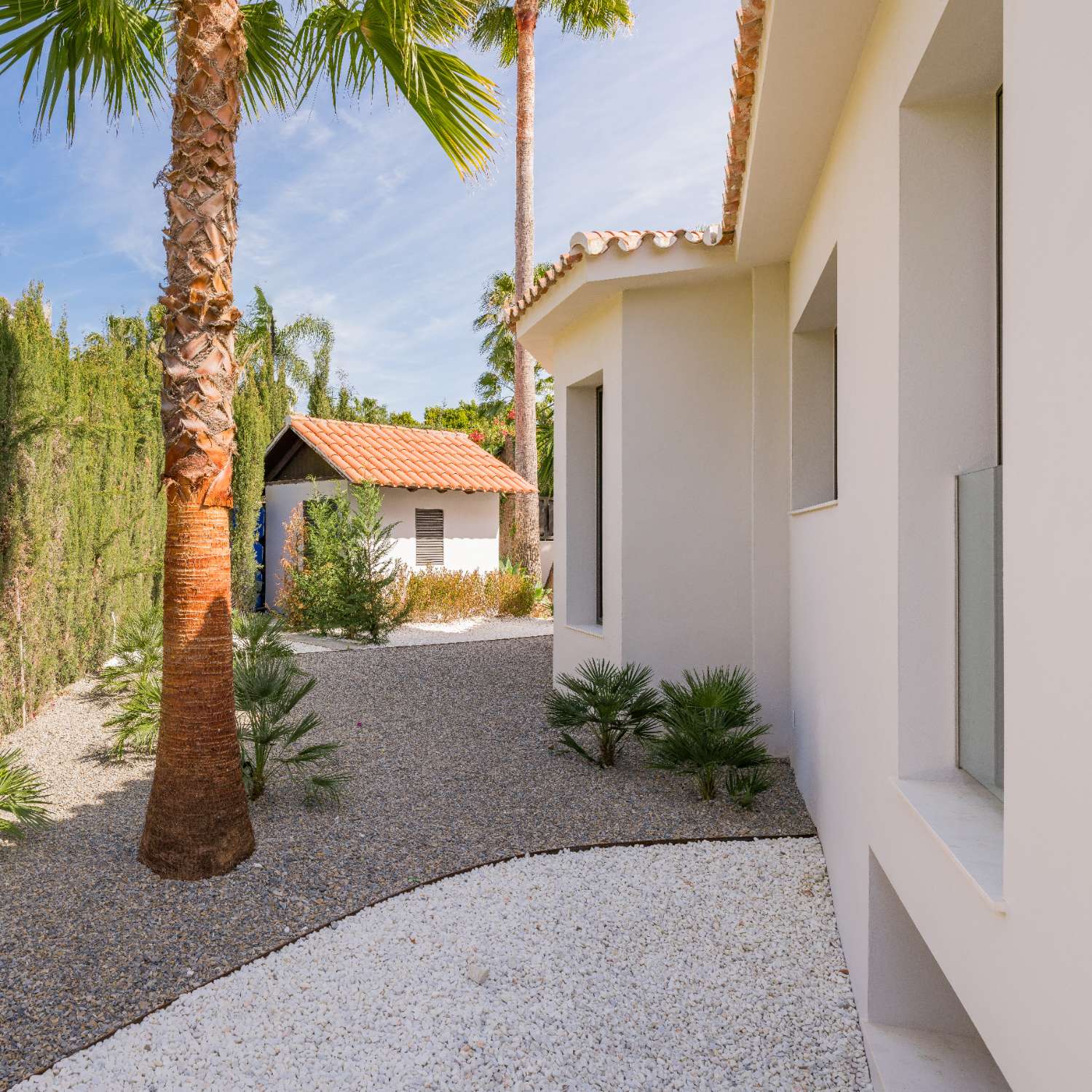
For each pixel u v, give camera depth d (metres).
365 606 13.25
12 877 4.36
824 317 5.92
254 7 6.08
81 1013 3.15
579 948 3.67
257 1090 2.71
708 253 6.73
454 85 5.99
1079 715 1.43
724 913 4.02
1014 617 1.74
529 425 18.28
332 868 4.51
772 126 4.24
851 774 3.62
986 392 2.79
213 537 4.49
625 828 5.15
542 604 17.62
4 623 7.04
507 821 5.27
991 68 2.61
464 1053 2.92
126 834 4.98
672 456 7.23
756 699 6.89
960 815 2.40
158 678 7.59
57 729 7.31
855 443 3.62
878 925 3.03
